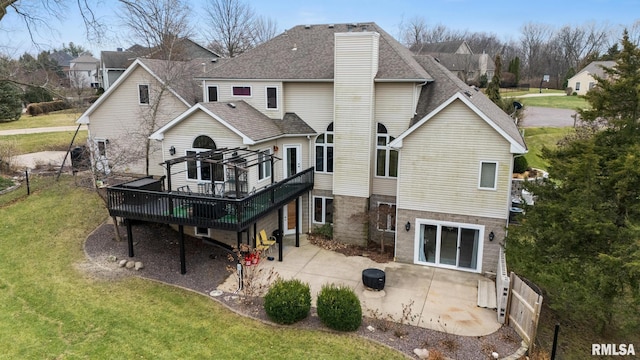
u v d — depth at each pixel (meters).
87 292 13.95
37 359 10.49
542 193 14.29
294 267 17.53
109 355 10.80
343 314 12.29
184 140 18.66
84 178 22.45
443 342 12.06
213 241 18.72
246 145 17.61
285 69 21.00
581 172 12.31
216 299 14.06
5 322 11.97
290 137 20.31
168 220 15.64
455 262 17.56
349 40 18.48
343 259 18.45
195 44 46.69
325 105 20.45
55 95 27.27
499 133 15.80
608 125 14.03
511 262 15.31
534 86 85.31
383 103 19.33
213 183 16.53
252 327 12.50
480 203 16.69
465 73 62.16
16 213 20.23
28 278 14.63
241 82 21.25
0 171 25.78
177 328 12.21
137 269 15.80
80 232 18.67
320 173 21.14
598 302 11.39
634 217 12.23
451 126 16.42
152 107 23.80
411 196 17.56
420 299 14.87
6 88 43.66
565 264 12.35
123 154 21.70
